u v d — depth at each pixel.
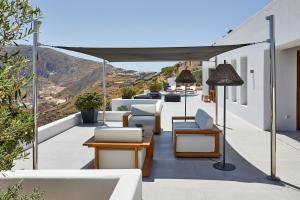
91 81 121.12
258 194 4.58
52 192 3.30
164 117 13.23
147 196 4.56
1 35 1.75
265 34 9.30
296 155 6.73
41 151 7.44
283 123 9.55
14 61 1.79
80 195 3.28
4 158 1.87
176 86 29.20
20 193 3.29
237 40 12.96
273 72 5.14
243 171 5.68
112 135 5.57
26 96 1.92
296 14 7.20
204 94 21.50
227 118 12.62
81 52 7.15
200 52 7.39
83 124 11.59
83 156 6.97
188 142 6.70
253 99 10.73
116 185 3.04
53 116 10.12
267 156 6.71
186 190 4.78
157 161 6.41
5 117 1.78
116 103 16.11
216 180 5.21
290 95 9.46
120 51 6.89
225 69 5.85
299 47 9.32
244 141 8.25
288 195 4.53
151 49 6.60
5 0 1.71
